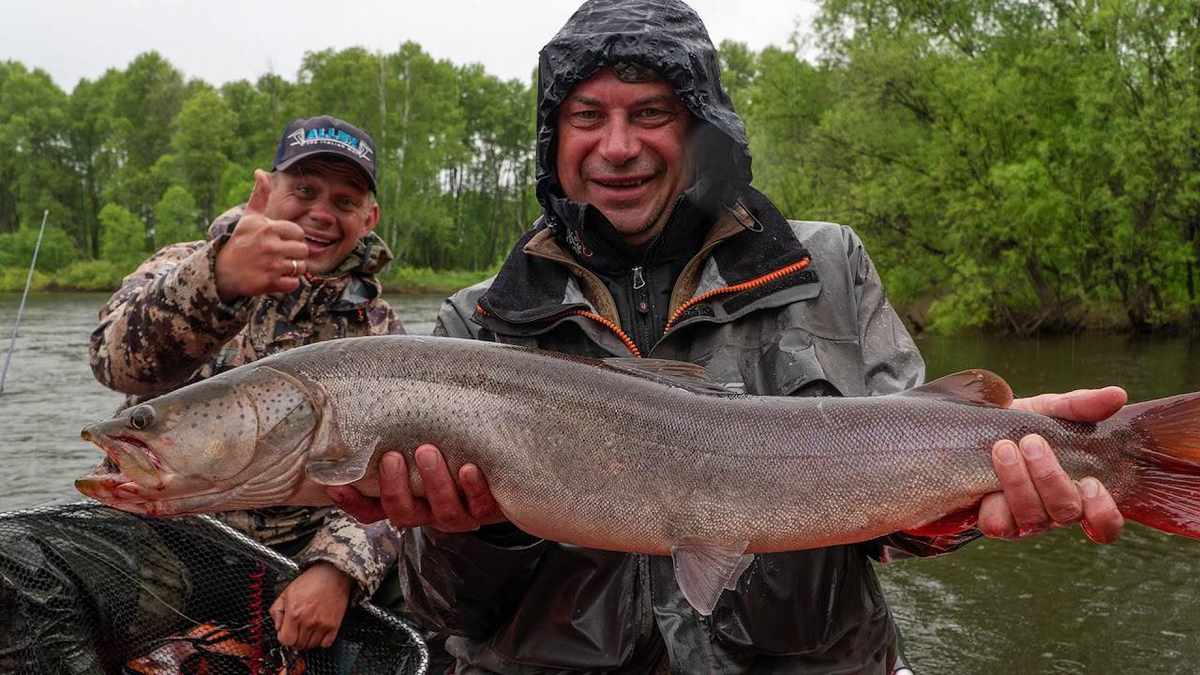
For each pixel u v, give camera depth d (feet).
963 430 2.58
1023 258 25.23
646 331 3.05
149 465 2.81
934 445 2.58
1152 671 5.55
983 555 7.63
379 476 2.68
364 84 57.93
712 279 2.92
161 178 63.31
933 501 2.58
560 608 2.79
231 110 65.98
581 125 2.98
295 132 4.88
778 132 33.83
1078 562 7.39
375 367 2.77
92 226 67.92
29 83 68.69
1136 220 24.77
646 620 2.77
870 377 2.93
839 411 2.66
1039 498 2.40
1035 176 24.54
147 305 3.50
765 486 2.62
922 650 5.89
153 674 3.71
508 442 2.68
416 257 68.59
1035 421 2.57
